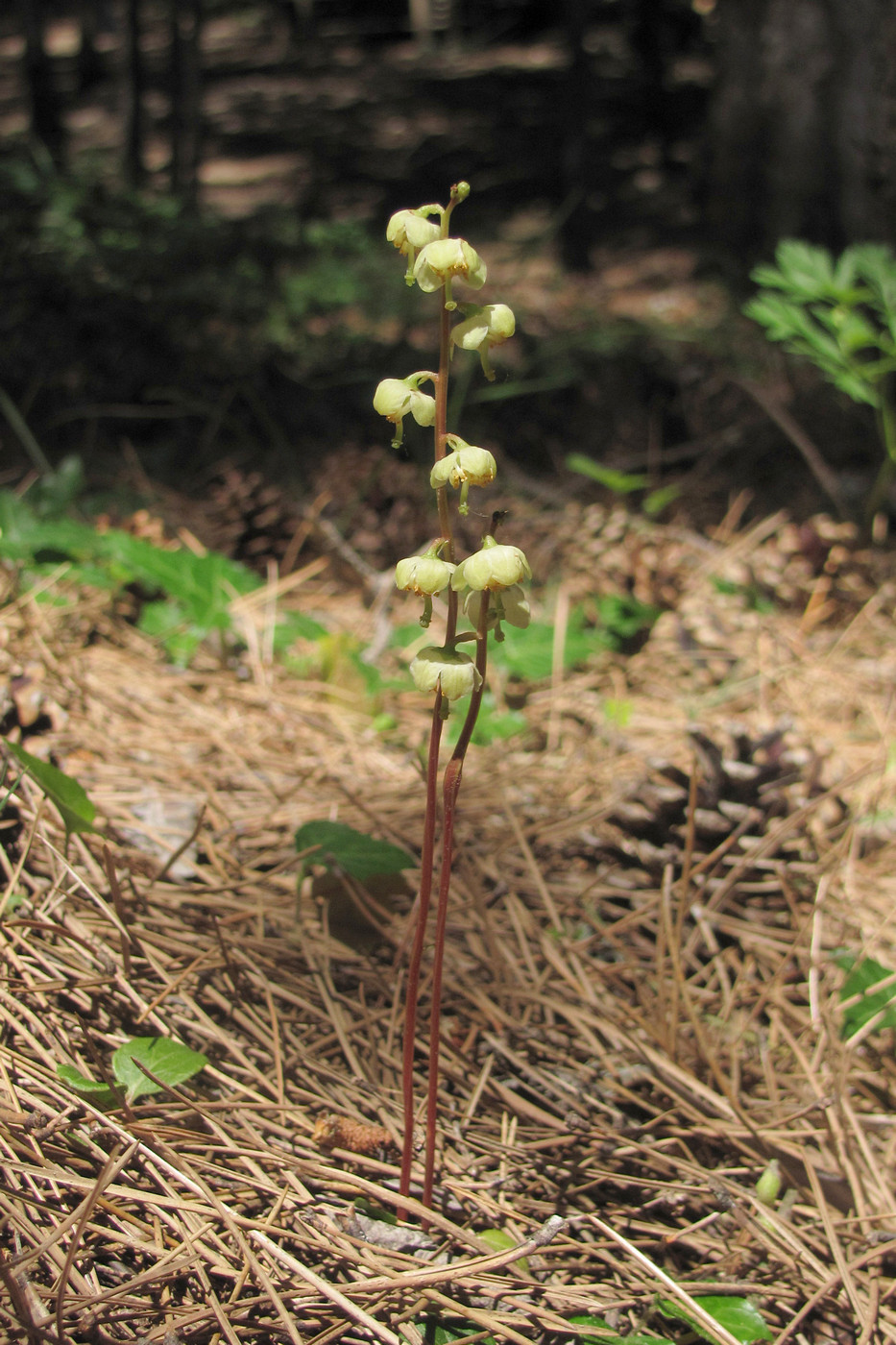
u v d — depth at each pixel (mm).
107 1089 357
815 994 448
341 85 2879
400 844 500
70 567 657
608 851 510
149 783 523
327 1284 329
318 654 675
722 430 1108
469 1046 420
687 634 757
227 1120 375
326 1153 375
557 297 1562
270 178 2336
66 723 477
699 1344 354
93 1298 318
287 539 853
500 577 304
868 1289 368
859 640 821
